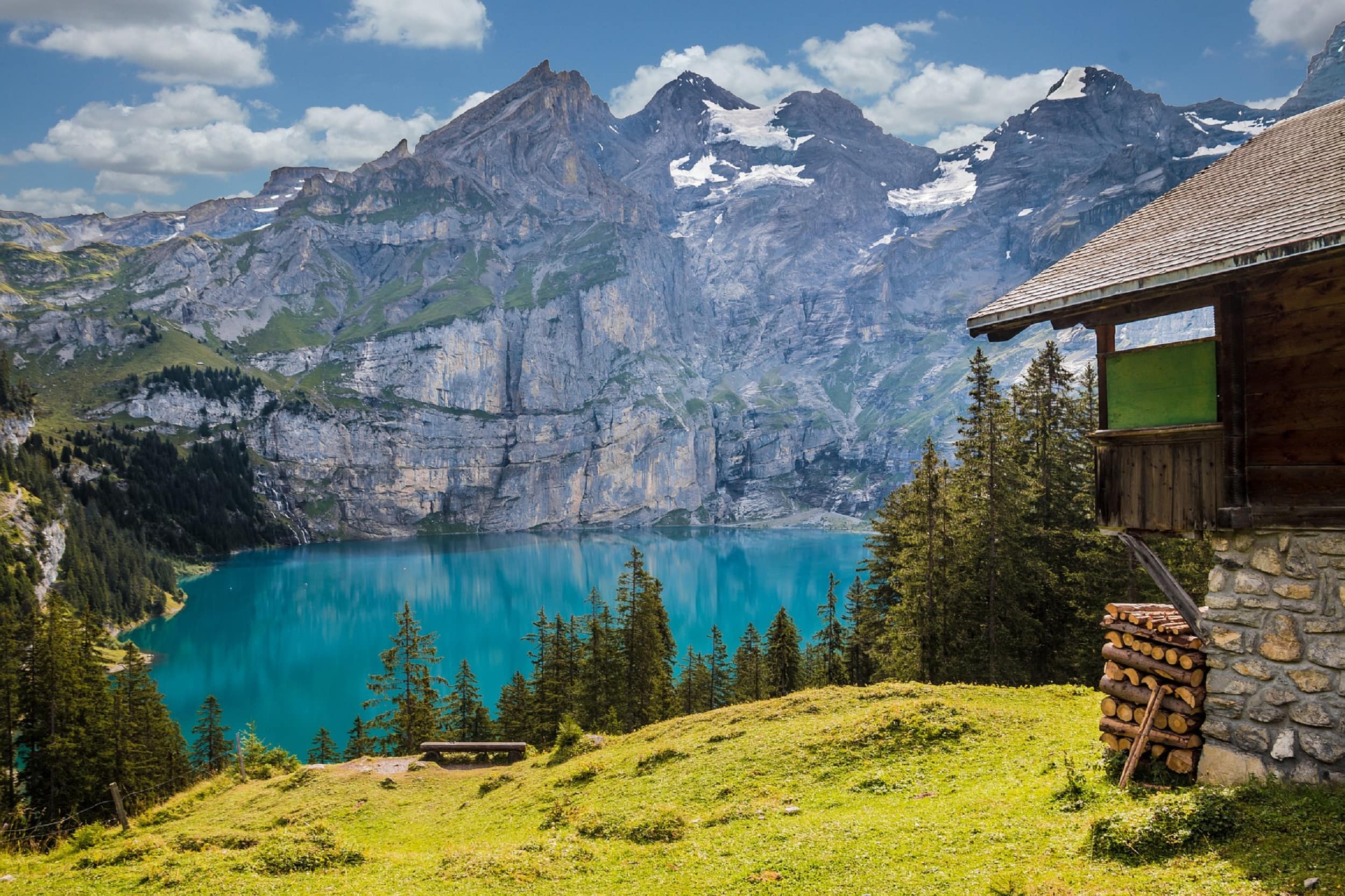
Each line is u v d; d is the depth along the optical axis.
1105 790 16.02
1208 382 15.15
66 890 20.11
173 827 32.53
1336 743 13.31
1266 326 14.38
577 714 69.25
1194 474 15.34
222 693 126.88
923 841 15.79
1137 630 16.67
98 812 59.19
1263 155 18.05
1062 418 49.12
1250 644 14.55
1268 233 13.68
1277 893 11.01
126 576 180.38
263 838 24.39
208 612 192.00
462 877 18.25
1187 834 13.00
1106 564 43.81
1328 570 13.62
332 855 21.50
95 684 64.75
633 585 72.94
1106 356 17.03
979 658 46.62
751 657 84.38
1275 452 14.23
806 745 24.89
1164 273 14.62
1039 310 16.78
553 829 23.28
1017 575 45.69
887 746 23.23
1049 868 13.37
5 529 153.50
